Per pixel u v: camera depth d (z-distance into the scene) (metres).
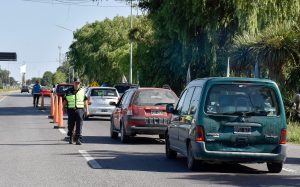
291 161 22.81
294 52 43.91
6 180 16.89
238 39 46.47
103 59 121.19
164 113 29.25
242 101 19.00
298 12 51.50
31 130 36.72
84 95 28.12
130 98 29.83
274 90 19.17
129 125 29.02
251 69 46.81
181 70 60.88
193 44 57.34
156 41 64.81
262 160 18.91
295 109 42.06
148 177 17.72
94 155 23.52
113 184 16.28
